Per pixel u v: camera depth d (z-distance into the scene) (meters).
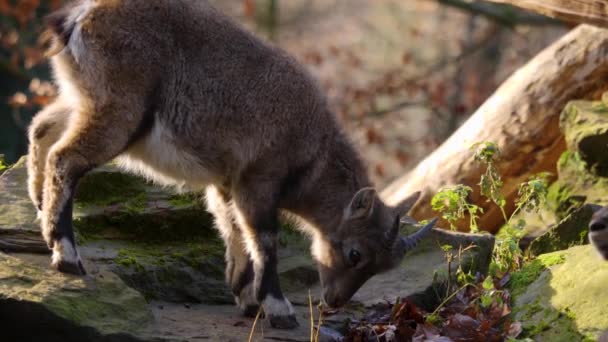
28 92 27.61
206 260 11.06
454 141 15.84
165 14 9.85
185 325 9.59
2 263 9.16
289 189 10.67
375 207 10.59
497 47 30.83
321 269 10.94
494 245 11.72
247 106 10.23
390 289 10.95
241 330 9.76
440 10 33.34
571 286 9.87
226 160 10.36
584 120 13.77
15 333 8.53
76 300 8.79
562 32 29.72
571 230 11.39
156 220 11.20
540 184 11.44
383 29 35.12
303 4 36.91
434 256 11.52
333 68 32.16
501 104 15.55
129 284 10.25
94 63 9.53
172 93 9.91
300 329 10.02
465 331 9.66
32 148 10.17
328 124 10.83
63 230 9.35
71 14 9.70
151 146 10.05
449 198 11.48
